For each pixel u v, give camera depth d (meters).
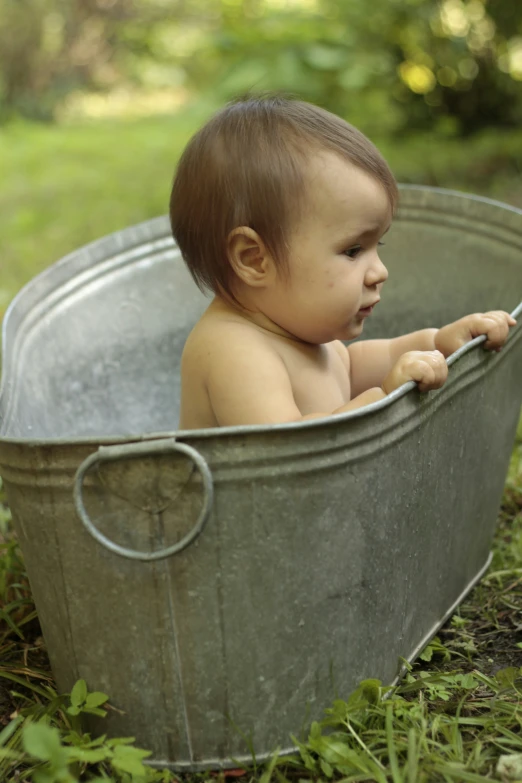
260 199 1.22
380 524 1.12
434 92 5.34
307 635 1.09
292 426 0.96
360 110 4.98
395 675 1.27
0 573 1.53
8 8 7.98
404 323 1.78
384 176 1.27
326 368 1.40
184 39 8.98
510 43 5.06
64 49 8.40
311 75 4.75
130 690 1.10
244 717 1.10
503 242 1.59
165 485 0.98
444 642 1.41
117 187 4.75
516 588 1.56
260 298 1.28
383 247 1.77
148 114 8.03
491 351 1.30
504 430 1.48
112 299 1.73
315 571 1.07
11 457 1.04
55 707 1.17
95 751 1.03
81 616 1.08
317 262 1.23
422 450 1.18
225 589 1.04
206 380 1.26
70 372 1.64
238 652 1.07
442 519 1.31
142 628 1.06
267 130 1.25
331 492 1.04
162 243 1.80
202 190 1.26
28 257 3.59
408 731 1.12
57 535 1.05
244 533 1.01
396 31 4.92
